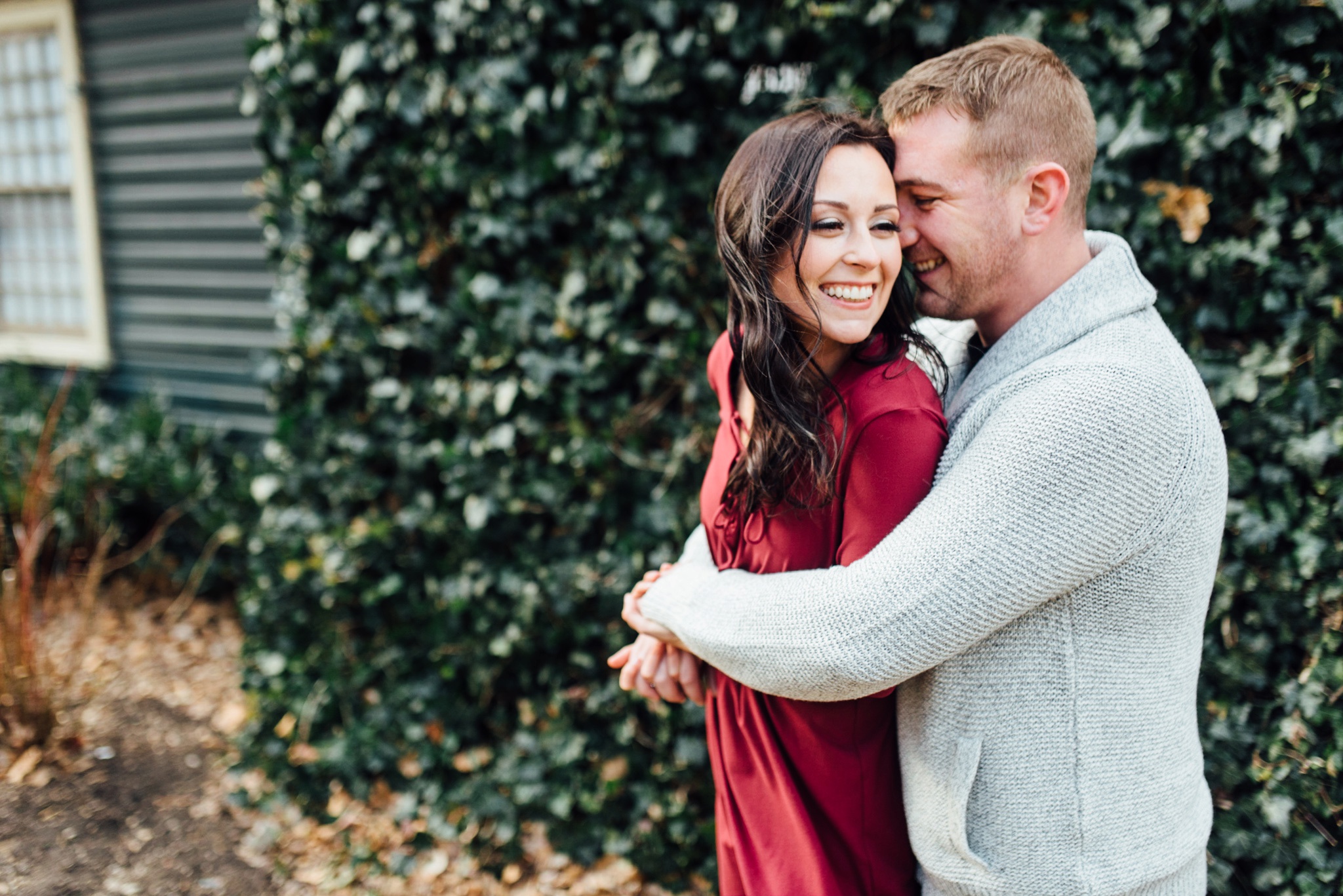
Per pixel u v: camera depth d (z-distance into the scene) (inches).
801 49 85.9
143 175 186.2
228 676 140.6
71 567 161.0
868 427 45.0
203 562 159.5
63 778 109.0
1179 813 47.3
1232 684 73.7
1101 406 41.2
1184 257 71.9
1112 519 41.1
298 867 99.4
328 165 110.1
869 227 45.0
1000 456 41.8
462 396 106.0
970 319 51.5
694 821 94.7
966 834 47.4
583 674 102.8
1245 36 66.8
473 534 105.9
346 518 116.3
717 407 91.5
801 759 51.1
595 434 99.0
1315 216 67.8
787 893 51.6
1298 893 71.3
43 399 183.6
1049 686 44.8
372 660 114.4
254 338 178.2
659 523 95.3
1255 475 71.6
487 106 96.0
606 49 90.5
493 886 96.5
